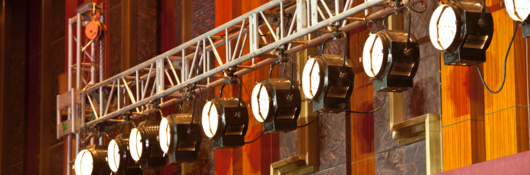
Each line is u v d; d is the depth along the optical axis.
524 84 4.35
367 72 4.34
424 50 4.93
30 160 10.04
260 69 6.39
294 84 4.95
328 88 4.49
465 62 3.92
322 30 4.77
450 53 3.94
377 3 4.27
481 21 3.81
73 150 9.09
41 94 9.75
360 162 5.42
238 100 5.34
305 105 5.82
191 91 5.81
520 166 3.67
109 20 8.74
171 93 6.18
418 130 4.88
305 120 5.81
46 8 9.94
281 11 4.98
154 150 6.15
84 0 9.30
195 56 5.82
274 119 4.89
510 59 4.37
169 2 8.03
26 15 10.51
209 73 5.59
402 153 5.03
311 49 5.83
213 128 5.26
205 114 5.36
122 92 7.45
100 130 7.12
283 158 6.12
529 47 4.39
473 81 4.58
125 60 8.23
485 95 4.53
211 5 7.24
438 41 3.94
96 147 6.89
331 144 5.65
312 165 5.77
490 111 4.48
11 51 10.63
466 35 3.81
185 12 7.58
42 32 9.88
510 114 4.33
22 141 10.22
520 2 3.61
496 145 4.42
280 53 5.03
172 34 7.92
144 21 8.23
